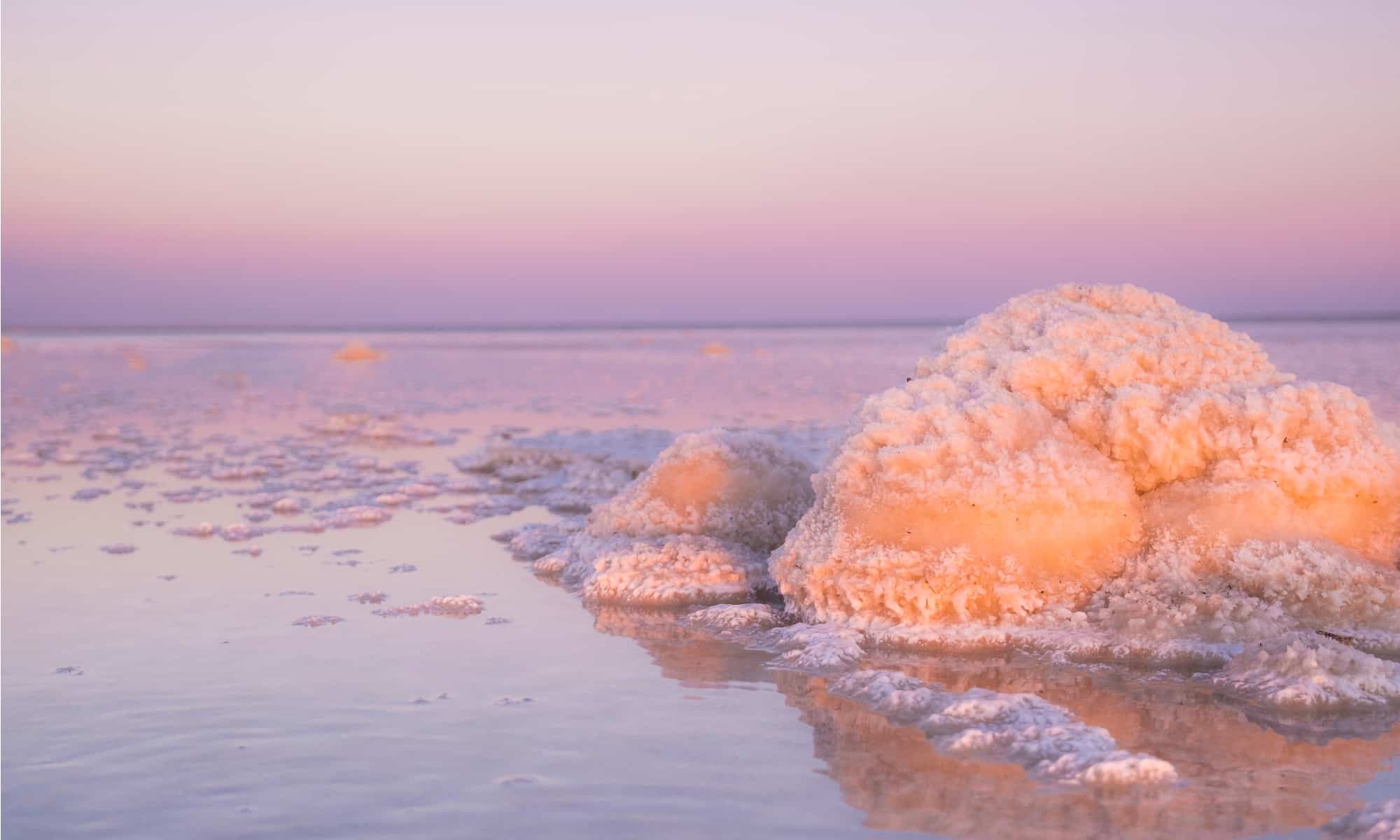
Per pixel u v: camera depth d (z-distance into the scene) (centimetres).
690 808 344
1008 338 652
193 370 3306
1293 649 463
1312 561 529
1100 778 363
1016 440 575
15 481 1097
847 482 584
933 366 655
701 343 6253
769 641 544
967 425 581
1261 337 5053
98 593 630
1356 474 555
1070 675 487
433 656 511
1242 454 565
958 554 545
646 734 409
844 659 505
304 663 498
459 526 856
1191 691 463
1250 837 324
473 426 1683
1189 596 525
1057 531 554
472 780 366
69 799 354
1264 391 592
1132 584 543
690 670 494
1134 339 622
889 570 553
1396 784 363
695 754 390
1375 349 3666
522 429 1614
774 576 601
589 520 754
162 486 1062
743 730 414
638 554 659
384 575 684
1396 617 519
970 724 412
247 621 571
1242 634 508
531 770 375
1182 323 631
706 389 2427
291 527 845
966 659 509
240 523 864
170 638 539
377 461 1276
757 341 6606
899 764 380
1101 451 598
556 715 430
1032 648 521
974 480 558
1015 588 540
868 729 416
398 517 892
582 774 371
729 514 706
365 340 7625
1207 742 402
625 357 4300
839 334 9031
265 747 396
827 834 326
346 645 529
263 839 325
